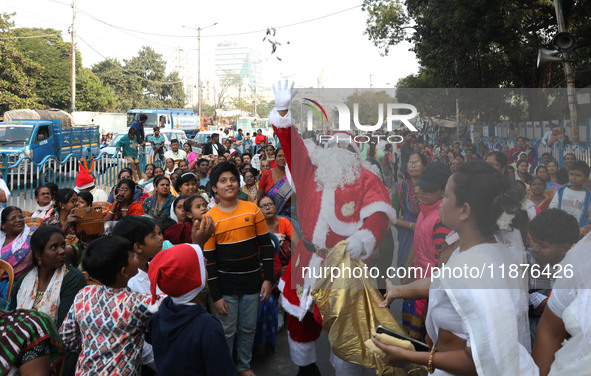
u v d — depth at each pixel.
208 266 3.21
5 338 1.88
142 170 12.20
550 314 1.55
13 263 3.51
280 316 4.46
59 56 35.28
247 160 10.04
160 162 12.59
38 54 33.59
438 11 10.77
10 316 1.96
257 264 3.37
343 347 2.07
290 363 3.82
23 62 28.84
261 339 3.87
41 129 12.96
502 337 1.40
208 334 2.08
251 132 35.59
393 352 1.69
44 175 8.70
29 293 2.83
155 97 49.78
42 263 2.82
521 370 1.44
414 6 13.17
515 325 1.42
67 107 35.25
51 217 4.24
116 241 2.32
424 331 1.98
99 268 2.28
